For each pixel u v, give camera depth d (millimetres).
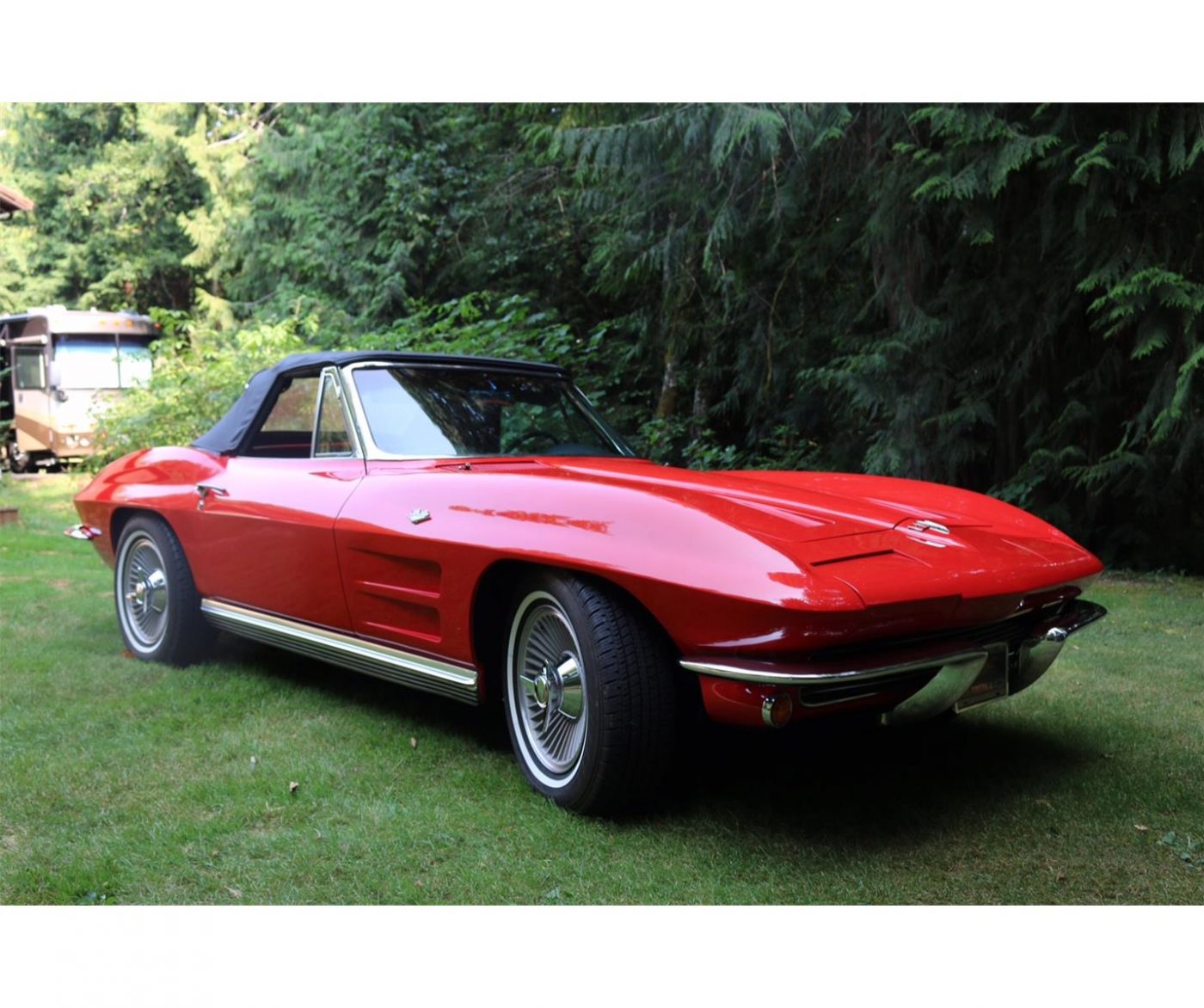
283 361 4262
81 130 26938
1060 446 8125
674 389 11742
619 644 2688
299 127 17375
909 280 8188
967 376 8320
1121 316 7082
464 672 3133
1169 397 7074
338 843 2656
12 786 3051
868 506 3104
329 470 3748
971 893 2402
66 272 26094
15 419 18500
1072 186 7230
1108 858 2568
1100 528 8219
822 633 2381
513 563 2939
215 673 4371
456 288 14828
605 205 10703
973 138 7016
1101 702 3934
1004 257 7953
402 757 3295
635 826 2766
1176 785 3043
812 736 3492
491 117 14727
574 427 4070
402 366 3928
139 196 25609
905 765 3221
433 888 2430
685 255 9367
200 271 25422
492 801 2938
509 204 14008
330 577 3578
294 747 3416
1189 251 6941
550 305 14500
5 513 9281
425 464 3574
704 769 3180
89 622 5395
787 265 9297
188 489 4301
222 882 2463
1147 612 5906
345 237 14766
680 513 2684
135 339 18109
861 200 8609
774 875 2492
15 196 11750
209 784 3057
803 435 10875
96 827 2779
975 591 2598
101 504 4770
